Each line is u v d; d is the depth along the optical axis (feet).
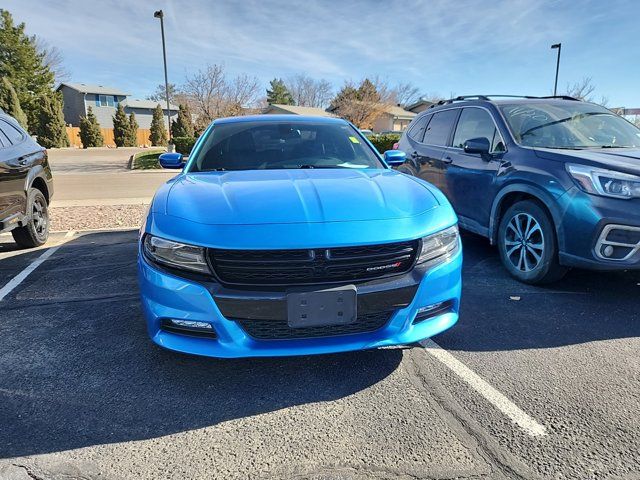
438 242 8.28
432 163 18.31
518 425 7.20
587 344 9.86
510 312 11.54
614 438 6.87
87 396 8.12
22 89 159.22
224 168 11.41
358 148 12.66
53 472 6.29
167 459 6.56
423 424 7.27
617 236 10.85
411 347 9.79
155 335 8.04
